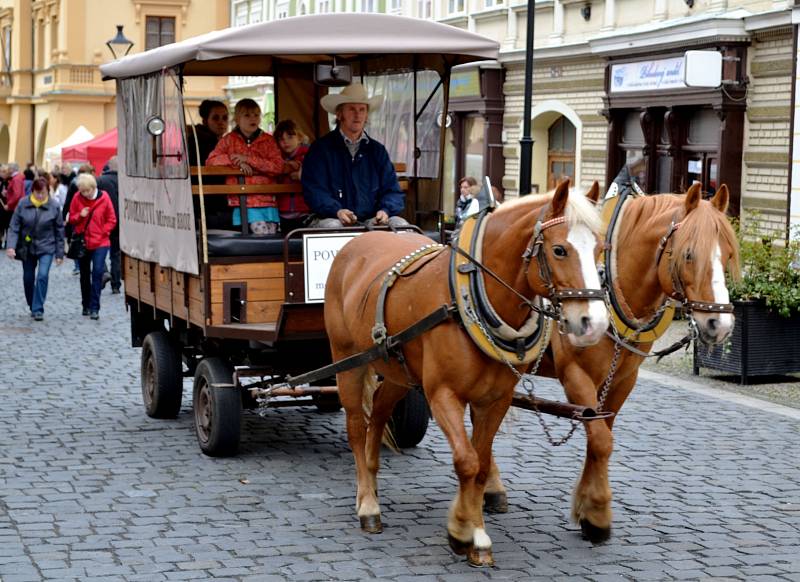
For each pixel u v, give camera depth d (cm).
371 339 921
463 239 843
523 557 873
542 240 785
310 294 1120
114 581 810
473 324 821
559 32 2816
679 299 879
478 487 869
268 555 870
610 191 942
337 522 956
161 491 1038
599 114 2650
